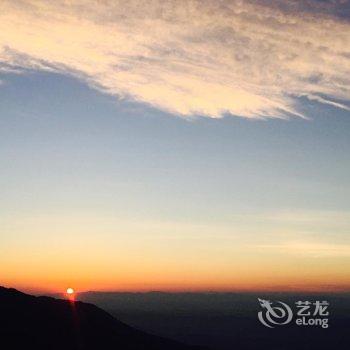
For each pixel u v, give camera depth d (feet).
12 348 178.70
